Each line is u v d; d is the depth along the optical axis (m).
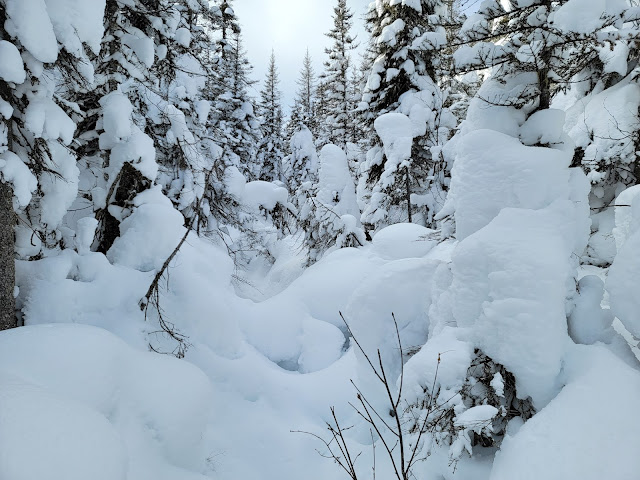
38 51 4.65
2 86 4.95
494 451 4.46
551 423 3.59
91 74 5.79
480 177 5.23
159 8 8.43
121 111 7.31
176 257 8.11
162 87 11.08
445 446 4.58
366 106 13.96
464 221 5.36
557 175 4.83
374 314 6.29
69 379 3.83
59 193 5.86
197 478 4.49
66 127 5.42
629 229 4.43
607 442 3.17
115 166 7.48
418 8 12.48
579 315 4.63
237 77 26.22
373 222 12.77
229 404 6.87
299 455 6.04
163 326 6.72
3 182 4.86
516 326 4.20
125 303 7.01
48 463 2.63
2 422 2.69
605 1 4.41
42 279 6.09
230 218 13.20
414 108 12.70
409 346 6.08
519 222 4.72
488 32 5.37
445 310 5.40
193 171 10.33
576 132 9.86
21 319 5.82
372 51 14.09
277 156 34.94
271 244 18.03
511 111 5.49
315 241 13.90
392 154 12.18
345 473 5.44
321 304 9.58
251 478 5.42
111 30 7.55
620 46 8.94
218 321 7.91
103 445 3.10
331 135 25.23
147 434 4.46
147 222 7.78
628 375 3.67
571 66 5.14
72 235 7.32
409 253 9.78
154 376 4.89
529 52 4.84
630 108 8.98
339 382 7.61
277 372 8.09
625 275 3.99
